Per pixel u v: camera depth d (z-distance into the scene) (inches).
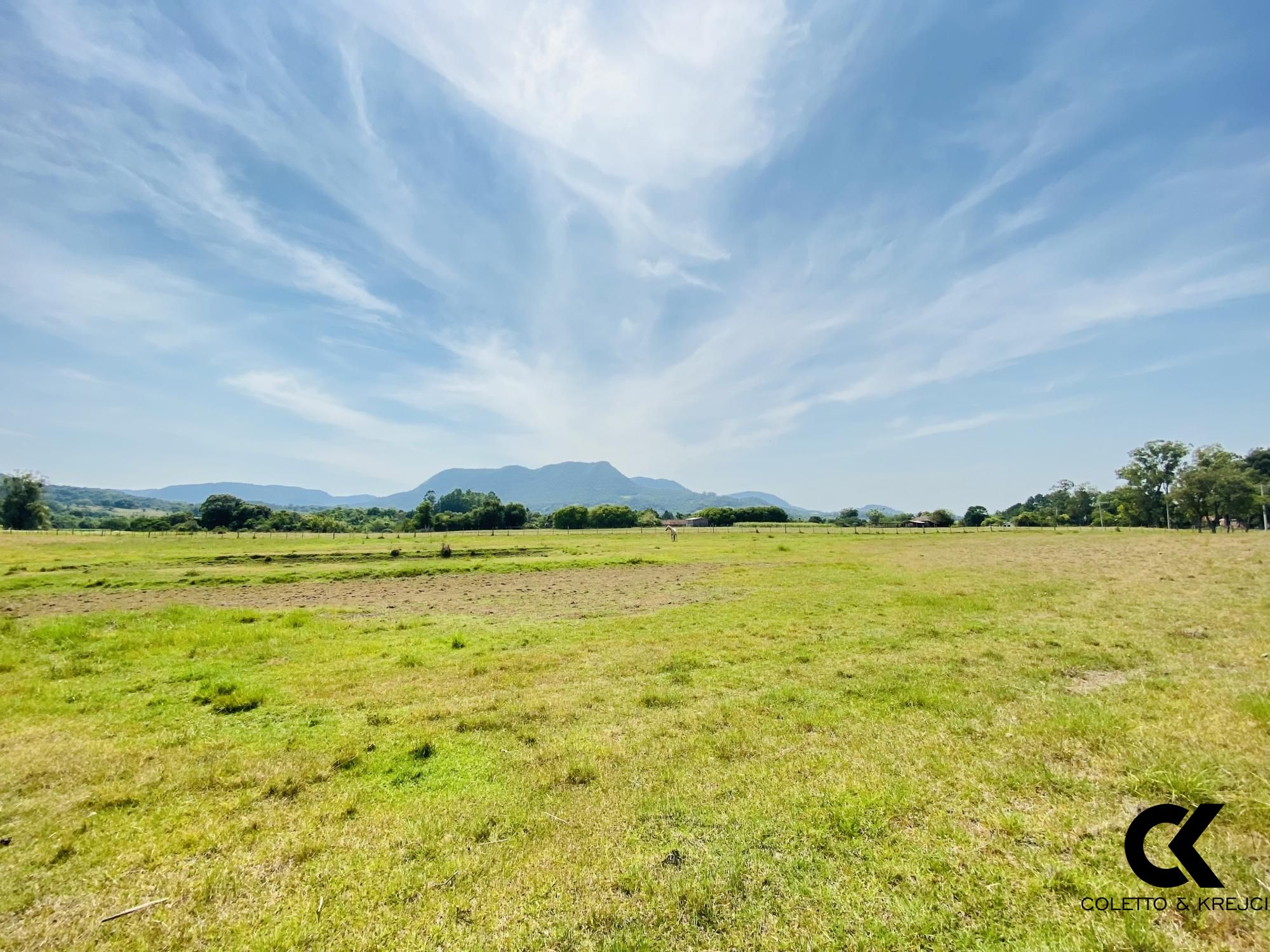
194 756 317.4
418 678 476.4
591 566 1487.5
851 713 366.6
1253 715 305.9
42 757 314.5
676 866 204.5
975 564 1369.3
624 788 271.4
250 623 709.3
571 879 199.9
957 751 293.6
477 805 258.5
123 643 582.9
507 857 216.4
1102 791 240.7
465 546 2096.5
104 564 1413.6
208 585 1142.3
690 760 300.2
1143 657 470.0
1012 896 179.2
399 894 195.3
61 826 243.6
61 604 884.0
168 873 211.3
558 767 296.8
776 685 441.1
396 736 345.7
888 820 228.1
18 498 4099.4
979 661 483.5
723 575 1246.9
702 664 508.1
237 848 227.1
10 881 206.1
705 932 171.2
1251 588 769.6
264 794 273.1
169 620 716.0
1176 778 235.6
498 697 421.7
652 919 177.5
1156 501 4023.1
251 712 393.4
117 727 364.8
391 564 1519.4
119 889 201.9
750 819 234.7
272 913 188.4
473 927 178.5
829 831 223.1
